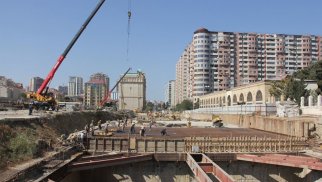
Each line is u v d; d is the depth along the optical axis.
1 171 32.19
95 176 47.31
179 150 51.50
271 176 48.56
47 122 60.78
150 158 48.50
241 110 107.38
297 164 42.28
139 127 82.69
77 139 51.38
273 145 53.12
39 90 85.38
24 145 38.94
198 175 37.66
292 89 107.75
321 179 41.50
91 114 111.25
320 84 122.81
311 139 58.09
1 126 41.19
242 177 49.03
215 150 51.44
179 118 154.75
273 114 89.00
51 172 34.47
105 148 51.38
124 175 47.72
